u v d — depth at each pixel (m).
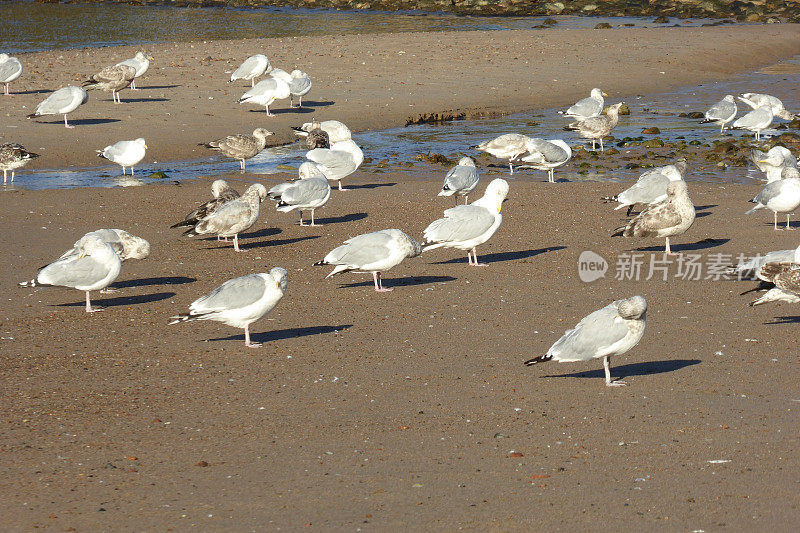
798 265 14.19
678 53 51.50
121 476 9.95
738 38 57.16
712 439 10.80
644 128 35.88
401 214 23.27
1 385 12.76
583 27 68.56
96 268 15.91
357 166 25.88
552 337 14.68
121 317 15.95
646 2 80.00
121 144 27.58
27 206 23.81
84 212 23.34
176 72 44.41
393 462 10.27
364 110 37.22
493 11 79.50
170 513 9.05
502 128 35.34
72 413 11.80
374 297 16.98
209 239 21.27
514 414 11.70
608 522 8.81
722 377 12.94
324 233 21.62
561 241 20.77
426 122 36.50
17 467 10.16
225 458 10.41
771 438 10.79
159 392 12.55
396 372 13.27
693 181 27.11
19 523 8.84
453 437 10.98
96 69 45.16
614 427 11.23
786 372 13.06
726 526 8.70
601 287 17.39
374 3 84.88
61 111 32.75
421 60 47.66
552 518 8.91
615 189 25.88
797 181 20.59
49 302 16.80
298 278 18.27
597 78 45.00
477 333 14.93
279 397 12.36
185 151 31.08
